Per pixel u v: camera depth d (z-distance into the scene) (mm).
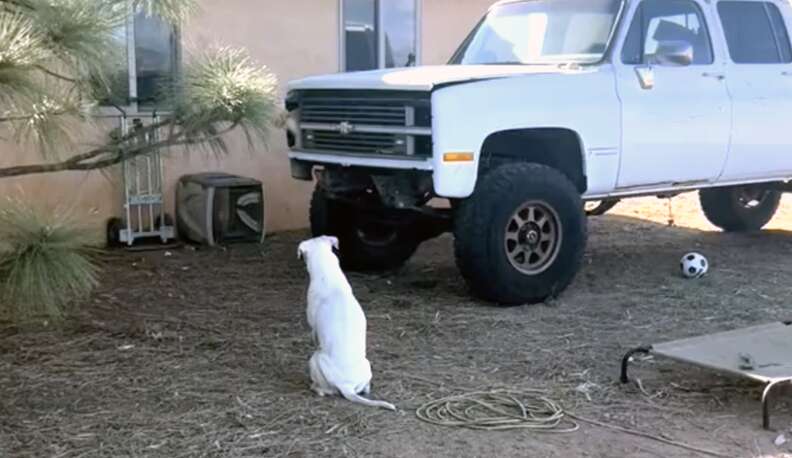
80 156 3824
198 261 7133
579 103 5738
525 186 5598
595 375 4348
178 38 6266
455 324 5273
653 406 3932
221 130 4020
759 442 3539
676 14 6391
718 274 6770
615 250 7758
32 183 7145
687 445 3506
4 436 3510
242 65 4039
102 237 3459
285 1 8461
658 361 4559
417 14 9367
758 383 3988
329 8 8750
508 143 5898
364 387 4004
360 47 9047
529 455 3395
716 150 6469
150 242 7824
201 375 4297
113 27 3168
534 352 4723
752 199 8562
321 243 4188
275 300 5871
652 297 6008
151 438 3512
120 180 5746
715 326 5266
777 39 6969
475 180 5379
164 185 7980
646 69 6086
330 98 5883
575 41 6277
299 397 3990
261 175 8516
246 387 4121
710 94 6391
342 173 6102
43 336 4922
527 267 5742
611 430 3656
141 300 5809
